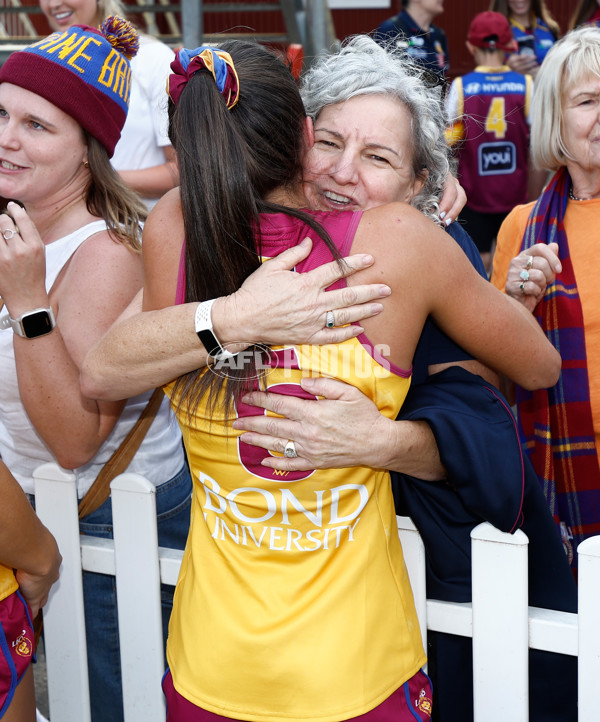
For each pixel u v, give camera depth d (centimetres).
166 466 220
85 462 195
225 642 141
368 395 138
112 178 203
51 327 181
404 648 146
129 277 190
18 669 163
